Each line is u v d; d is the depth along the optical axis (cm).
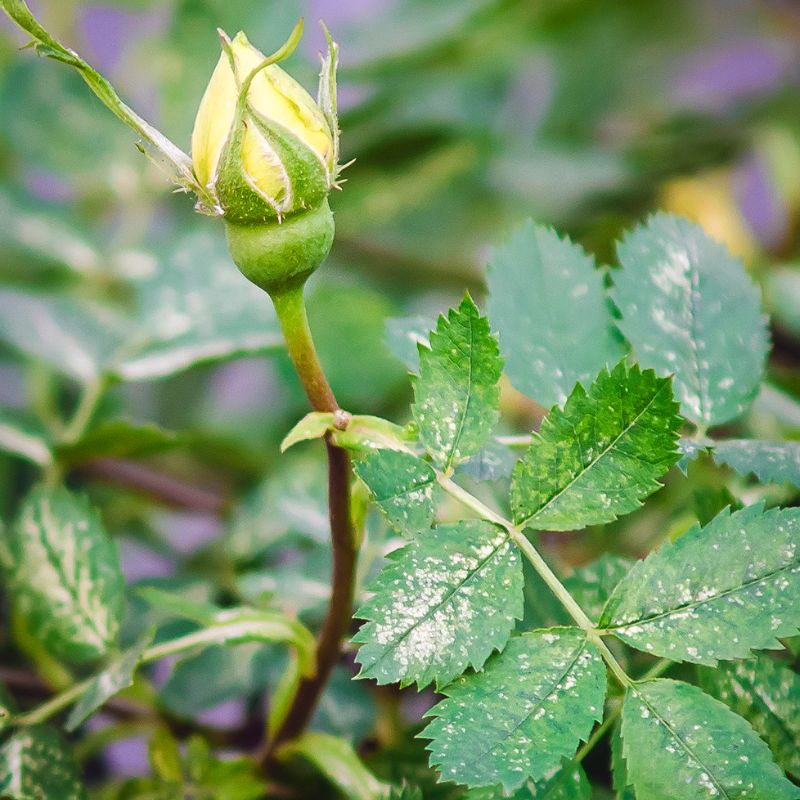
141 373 38
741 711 30
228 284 40
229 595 38
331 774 32
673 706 28
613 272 32
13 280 49
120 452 37
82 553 34
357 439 29
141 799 34
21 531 34
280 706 33
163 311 39
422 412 29
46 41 28
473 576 29
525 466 29
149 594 32
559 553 36
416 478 29
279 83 29
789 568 29
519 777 28
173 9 48
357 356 47
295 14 50
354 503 30
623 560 31
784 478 30
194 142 29
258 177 29
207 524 48
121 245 50
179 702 35
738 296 32
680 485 37
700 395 31
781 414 35
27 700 35
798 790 28
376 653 28
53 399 44
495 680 28
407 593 28
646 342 31
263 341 39
